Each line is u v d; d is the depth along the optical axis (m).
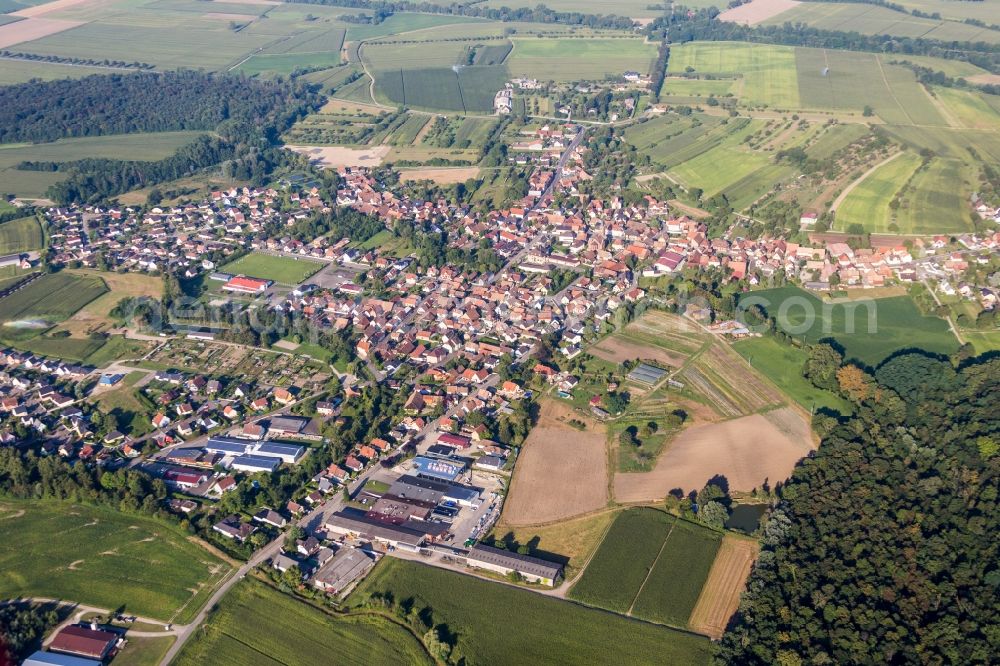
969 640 184.25
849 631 192.62
